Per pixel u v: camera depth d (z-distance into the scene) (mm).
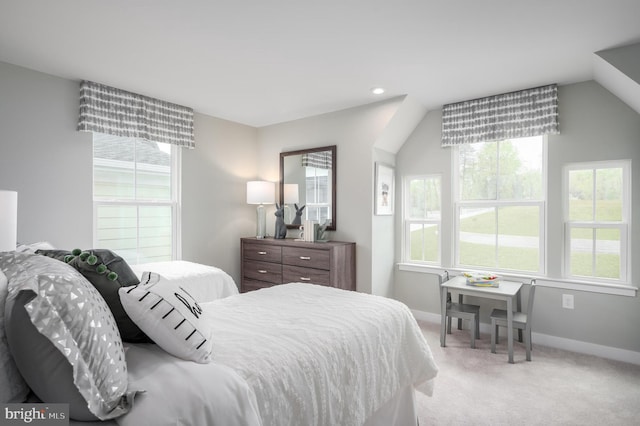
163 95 3674
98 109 3312
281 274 4168
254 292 2340
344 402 1463
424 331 3770
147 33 2379
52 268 1034
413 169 4289
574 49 2596
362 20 2221
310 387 1317
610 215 3166
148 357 1209
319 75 3141
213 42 2514
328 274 3734
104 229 3541
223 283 3322
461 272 3867
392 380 1778
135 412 935
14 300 867
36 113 2996
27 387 958
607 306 3100
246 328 1612
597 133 3156
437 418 2156
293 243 4039
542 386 2557
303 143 4531
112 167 3605
